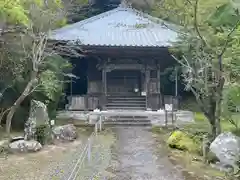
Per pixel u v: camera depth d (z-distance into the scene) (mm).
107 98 22328
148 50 19922
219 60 11492
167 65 24281
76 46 18250
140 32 22078
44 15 14945
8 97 15953
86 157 10867
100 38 20484
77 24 22734
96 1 31938
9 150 11656
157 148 12617
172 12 13438
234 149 10484
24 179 8539
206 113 12133
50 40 17781
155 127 17109
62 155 11367
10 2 12930
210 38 12633
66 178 8508
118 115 18719
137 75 24922
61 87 17875
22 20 13531
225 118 13312
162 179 8812
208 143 11555
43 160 10609
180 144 12484
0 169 9477
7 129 12484
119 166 9992
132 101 22141
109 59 21516
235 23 11750
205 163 10680
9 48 14719
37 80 14391
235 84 11742
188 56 14906
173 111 19141
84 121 18891
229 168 10023
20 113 16203
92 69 22156
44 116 13328
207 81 12500
